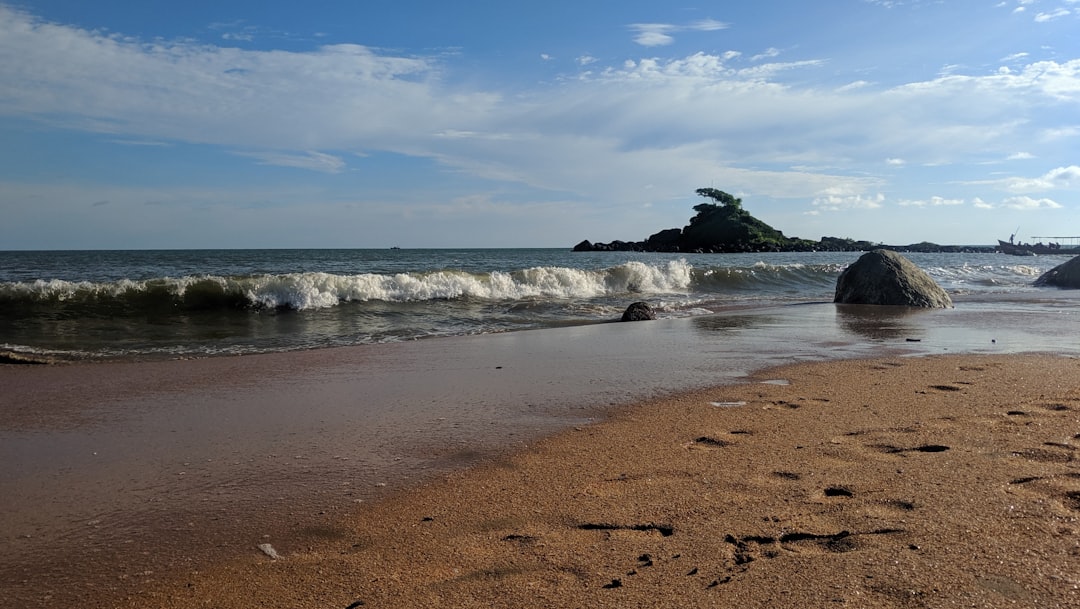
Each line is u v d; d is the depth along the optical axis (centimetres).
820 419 480
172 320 1163
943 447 394
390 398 580
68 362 784
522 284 1741
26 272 2627
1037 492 313
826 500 317
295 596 250
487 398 576
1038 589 225
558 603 236
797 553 262
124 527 317
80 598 253
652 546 278
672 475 367
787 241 10031
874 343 891
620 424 484
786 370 689
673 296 1805
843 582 237
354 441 451
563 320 1242
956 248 11862
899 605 220
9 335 990
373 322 1184
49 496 358
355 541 297
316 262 3972
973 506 298
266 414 527
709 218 9912
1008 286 2333
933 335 970
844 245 10925
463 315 1298
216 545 297
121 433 477
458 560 274
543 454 416
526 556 275
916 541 265
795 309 1448
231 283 1332
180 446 444
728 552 268
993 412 481
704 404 542
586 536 292
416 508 333
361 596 247
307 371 712
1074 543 258
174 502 347
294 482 375
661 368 714
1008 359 732
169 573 271
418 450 429
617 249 10725
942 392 560
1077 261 2289
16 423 504
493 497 345
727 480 355
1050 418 458
